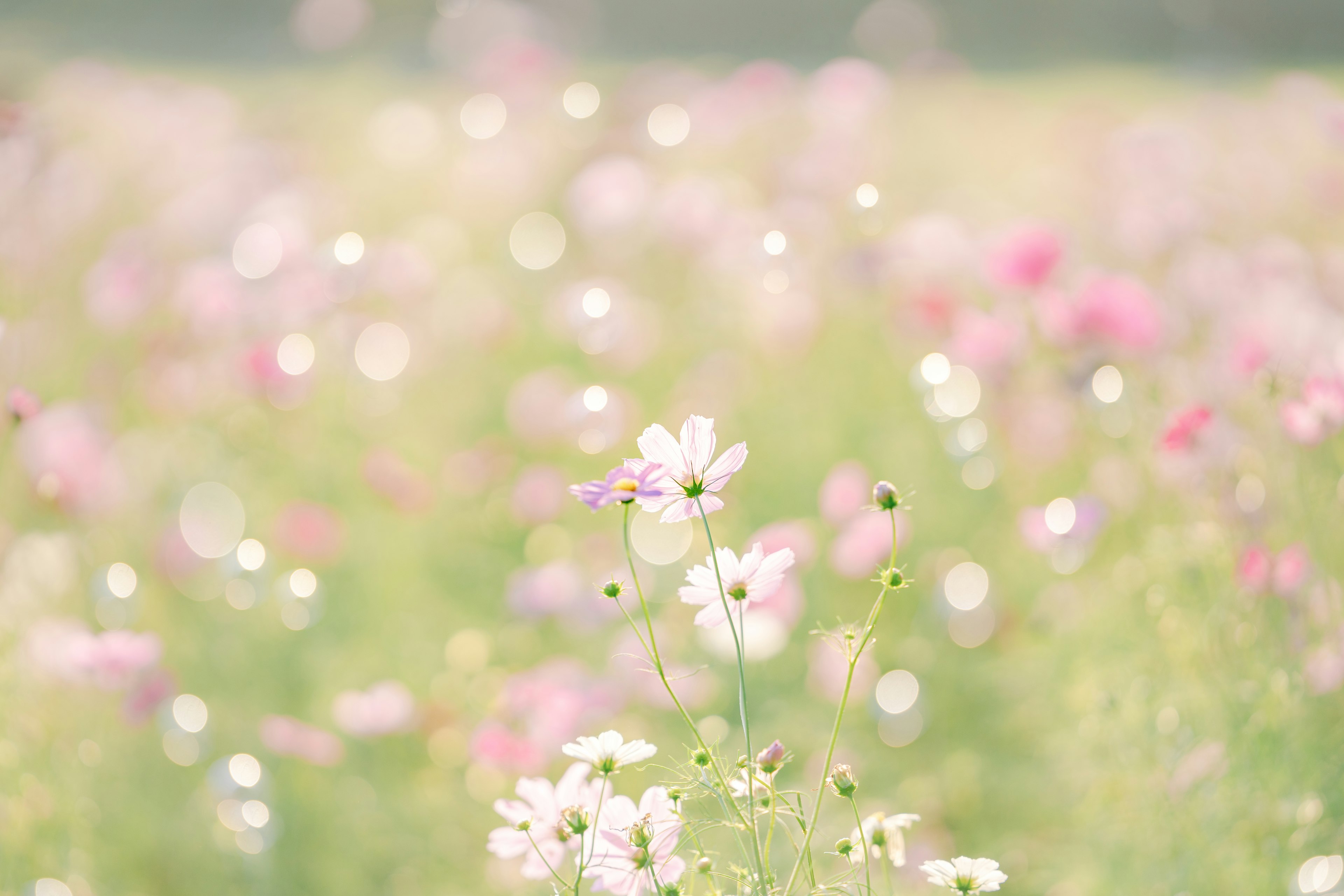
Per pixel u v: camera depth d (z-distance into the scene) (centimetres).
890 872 322
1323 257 518
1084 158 744
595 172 669
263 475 498
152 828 336
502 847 280
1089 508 377
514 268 712
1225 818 318
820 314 561
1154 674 336
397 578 458
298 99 1094
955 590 420
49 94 837
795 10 2250
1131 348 399
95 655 335
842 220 623
